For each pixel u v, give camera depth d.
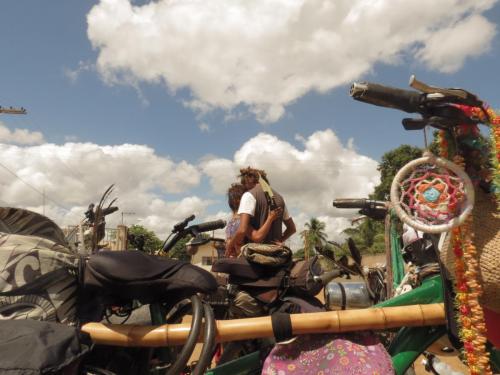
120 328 1.80
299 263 2.38
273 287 2.24
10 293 1.71
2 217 1.90
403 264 2.60
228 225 3.17
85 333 1.77
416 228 1.76
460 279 1.75
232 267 2.26
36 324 1.55
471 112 1.78
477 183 1.84
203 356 1.62
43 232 1.97
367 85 1.70
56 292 1.79
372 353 1.89
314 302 2.27
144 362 2.02
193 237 3.12
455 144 1.84
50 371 1.39
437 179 1.78
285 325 1.84
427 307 1.92
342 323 1.85
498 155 1.77
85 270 1.89
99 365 1.92
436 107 1.76
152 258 1.89
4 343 1.43
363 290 2.38
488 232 1.78
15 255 1.77
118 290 1.84
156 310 1.91
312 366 1.87
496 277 1.72
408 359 2.00
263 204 2.86
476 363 1.70
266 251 2.24
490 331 1.88
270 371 1.90
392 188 1.82
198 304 1.74
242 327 1.85
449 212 1.75
